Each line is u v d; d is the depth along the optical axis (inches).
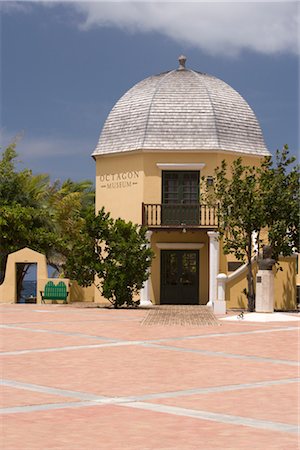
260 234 1310.3
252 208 1131.9
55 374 506.0
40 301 1321.4
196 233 1365.7
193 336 750.5
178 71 1441.9
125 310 1126.4
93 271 1178.6
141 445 314.7
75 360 575.2
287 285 1226.6
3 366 542.0
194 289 1358.3
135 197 1363.2
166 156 1355.8
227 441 322.3
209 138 1352.1
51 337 731.4
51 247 1553.9
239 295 1207.6
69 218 1772.9
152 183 1353.3
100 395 430.6
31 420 359.6
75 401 410.6
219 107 1385.3
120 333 772.0
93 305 1266.0
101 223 1169.4
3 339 712.4
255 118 1428.4
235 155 1373.0
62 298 1305.4
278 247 1149.7
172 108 1374.3
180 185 1354.6
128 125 1389.0
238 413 382.9
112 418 366.3
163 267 1368.1
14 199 1598.2
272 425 355.9
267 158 1176.8
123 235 1179.9
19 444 313.7
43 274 1331.2
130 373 513.0
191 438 327.0
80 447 310.3
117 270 1170.0
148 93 1398.9
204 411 386.6
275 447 312.3
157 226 1321.4
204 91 1393.9
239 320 957.8
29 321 909.2
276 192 1148.5
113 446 312.7
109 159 1408.7
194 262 1363.2
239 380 487.8
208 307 1236.5
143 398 422.0
